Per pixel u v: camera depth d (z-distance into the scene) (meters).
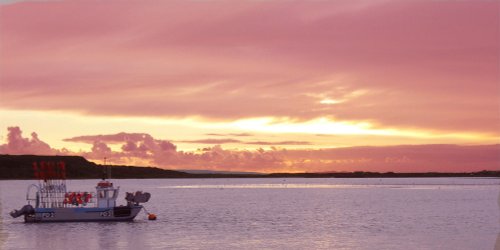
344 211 127.31
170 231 82.38
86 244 69.56
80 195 90.75
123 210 91.81
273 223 96.81
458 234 78.62
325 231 83.31
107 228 84.62
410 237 75.56
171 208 141.25
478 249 64.75
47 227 84.94
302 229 86.25
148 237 75.56
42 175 90.00
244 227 89.00
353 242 70.75
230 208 140.75
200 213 121.81
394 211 126.19
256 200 187.00
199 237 75.88
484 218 105.38
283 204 159.62
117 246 68.06
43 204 90.00
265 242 70.81
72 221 90.00
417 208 136.50
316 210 131.12
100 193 91.69
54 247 67.50
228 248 65.88
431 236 76.50
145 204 162.12
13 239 73.38
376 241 71.50
